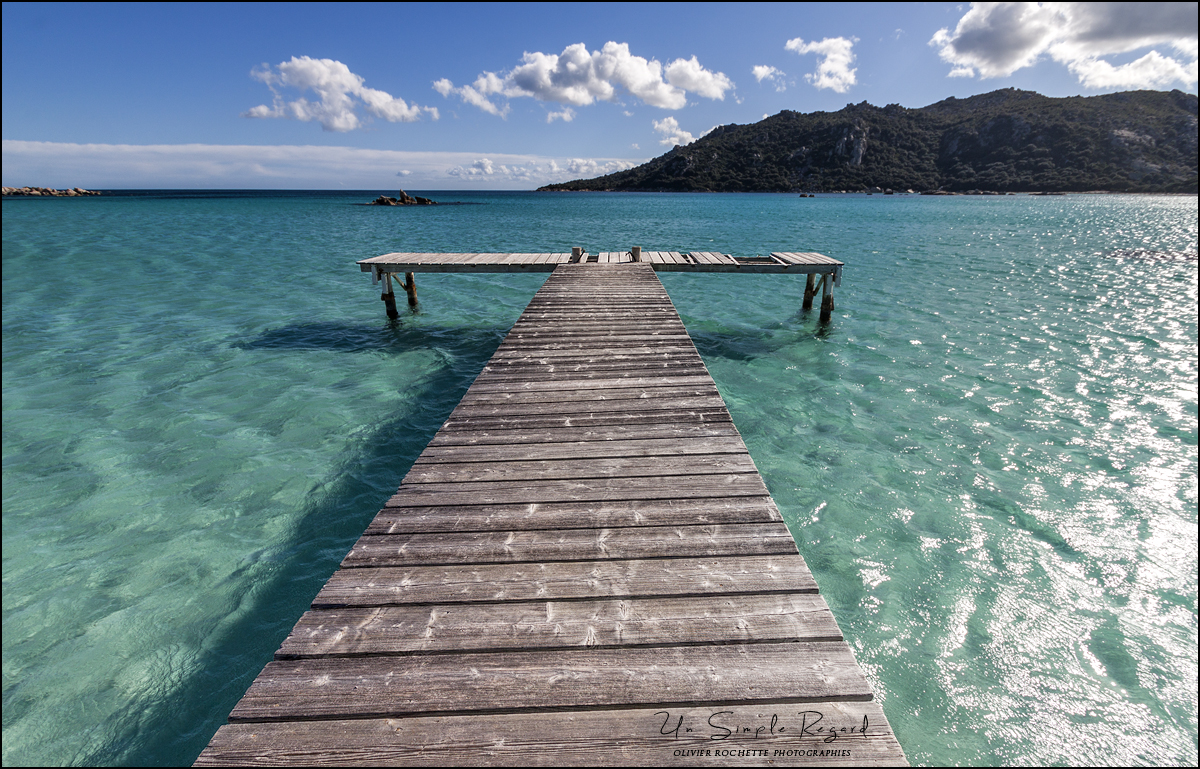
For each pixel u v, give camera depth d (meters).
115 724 3.14
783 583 2.52
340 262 20.78
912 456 6.03
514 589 2.52
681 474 3.52
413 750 1.80
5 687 3.33
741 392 7.88
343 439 6.62
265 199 100.12
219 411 7.40
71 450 6.27
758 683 2.01
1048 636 3.63
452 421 4.37
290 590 4.16
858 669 2.06
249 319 12.39
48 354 9.77
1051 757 2.90
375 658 2.15
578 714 1.92
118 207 62.22
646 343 6.34
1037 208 62.97
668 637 2.22
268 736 1.85
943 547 4.53
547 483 3.44
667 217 49.19
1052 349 9.69
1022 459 5.93
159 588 4.16
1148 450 6.10
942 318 11.98
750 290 15.28
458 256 12.13
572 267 11.10
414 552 2.79
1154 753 2.91
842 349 9.86
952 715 3.12
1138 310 12.49
